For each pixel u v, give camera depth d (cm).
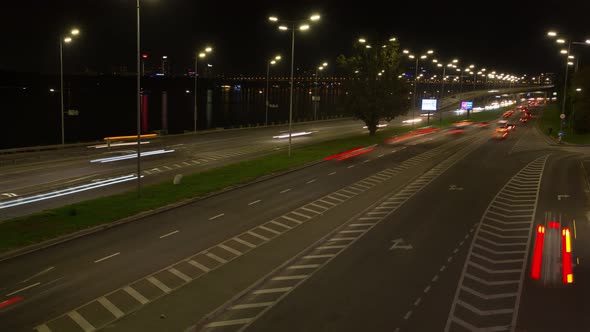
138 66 3272
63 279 2002
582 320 1708
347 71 7581
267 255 2333
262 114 17288
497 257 2333
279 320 1683
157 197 3312
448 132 8931
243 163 4806
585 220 2983
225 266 2184
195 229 2706
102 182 3925
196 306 1789
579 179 4294
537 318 1719
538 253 2389
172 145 6384
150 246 2416
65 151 5744
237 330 1616
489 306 1809
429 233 2700
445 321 1686
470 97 19625
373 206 3297
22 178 4028
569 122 8919
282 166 4662
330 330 1614
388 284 1995
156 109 19762
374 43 7225
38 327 1619
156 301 1827
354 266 2198
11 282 1966
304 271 2138
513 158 5597
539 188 3903
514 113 15425
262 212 3089
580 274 2127
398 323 1667
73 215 2822
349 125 10162
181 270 2127
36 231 2534
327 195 3594
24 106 17638
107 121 13775
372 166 4919
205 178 4009
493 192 3756
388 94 7269
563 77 13712
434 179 4262
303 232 2702
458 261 2270
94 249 2352
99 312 1731
